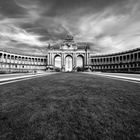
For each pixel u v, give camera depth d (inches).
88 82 421.7
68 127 102.0
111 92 243.0
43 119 116.8
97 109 144.4
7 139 86.1
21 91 252.4
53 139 85.8
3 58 2603.3
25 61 3270.2
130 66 2704.2
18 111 137.4
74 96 208.7
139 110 141.3
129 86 323.9
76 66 3348.9
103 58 3506.4
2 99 188.7
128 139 86.0
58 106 155.0
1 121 112.9
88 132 94.9
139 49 2395.4
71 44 3393.2
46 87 305.9
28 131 96.2
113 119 117.0
